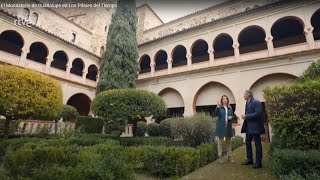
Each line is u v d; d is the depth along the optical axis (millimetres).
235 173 5355
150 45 26188
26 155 5152
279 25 20219
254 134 5770
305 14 16969
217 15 25859
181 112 23797
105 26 33094
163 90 24000
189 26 27828
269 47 18062
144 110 10211
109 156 4852
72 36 27484
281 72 17062
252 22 19328
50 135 12406
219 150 6719
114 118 10000
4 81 9719
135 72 23844
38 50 24594
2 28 18000
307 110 5121
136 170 6117
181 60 27016
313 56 16078
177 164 5496
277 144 6027
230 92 19578
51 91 11445
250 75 18484
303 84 5414
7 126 10227
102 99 10383
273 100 5723
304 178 3600
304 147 4945
